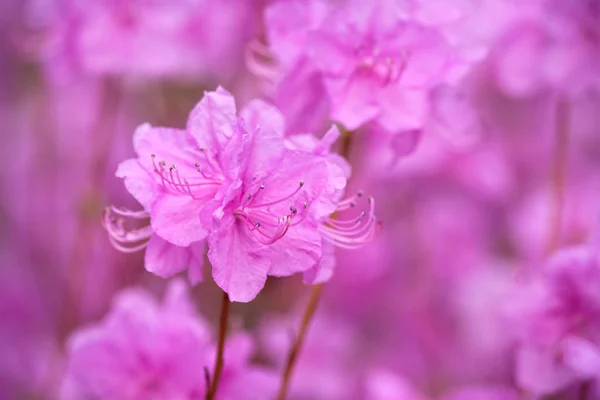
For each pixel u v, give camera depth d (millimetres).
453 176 796
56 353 771
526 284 658
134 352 628
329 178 567
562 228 762
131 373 629
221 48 744
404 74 615
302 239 564
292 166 564
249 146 562
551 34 708
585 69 701
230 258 562
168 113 782
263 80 691
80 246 762
